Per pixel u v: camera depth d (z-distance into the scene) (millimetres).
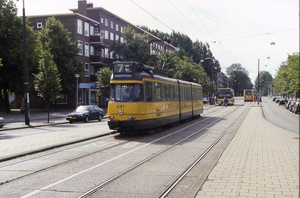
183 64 60344
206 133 15336
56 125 22562
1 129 18719
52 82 23797
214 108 46000
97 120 28750
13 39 34781
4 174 7242
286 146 10445
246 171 6844
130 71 14445
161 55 57375
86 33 49906
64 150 10633
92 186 6141
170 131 16734
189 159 8898
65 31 42156
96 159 8938
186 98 22312
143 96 14469
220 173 6703
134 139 13391
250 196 5062
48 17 43125
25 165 8203
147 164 8250
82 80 42438
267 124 19484
